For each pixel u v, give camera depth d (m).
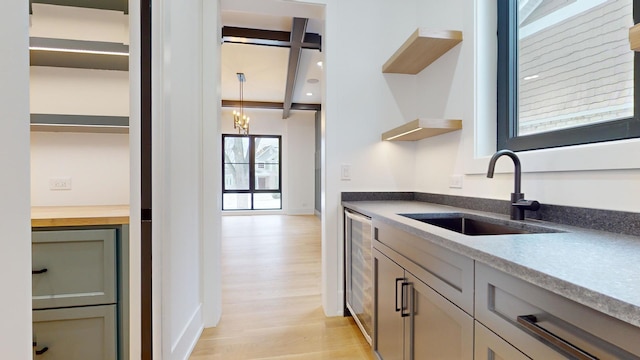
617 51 1.18
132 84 1.37
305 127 8.68
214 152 2.18
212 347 1.92
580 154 1.17
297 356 1.84
